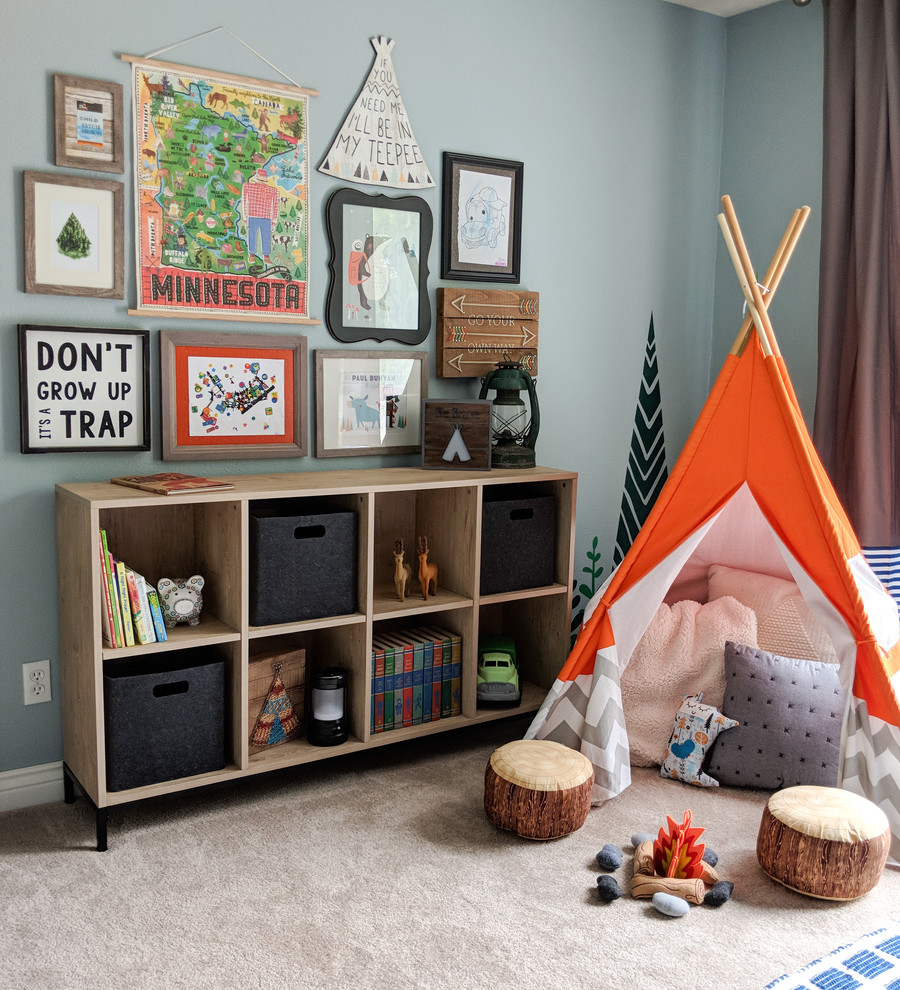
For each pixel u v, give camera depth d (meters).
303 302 2.62
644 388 3.44
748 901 1.97
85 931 1.81
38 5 2.16
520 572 2.77
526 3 2.94
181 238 2.41
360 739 2.52
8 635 2.30
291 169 2.55
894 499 2.94
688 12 3.33
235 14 2.42
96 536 2.03
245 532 2.22
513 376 2.83
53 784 2.39
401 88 2.72
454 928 1.84
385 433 2.82
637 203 3.31
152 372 2.42
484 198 2.92
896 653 2.37
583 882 2.02
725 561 2.96
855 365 2.98
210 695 2.24
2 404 2.22
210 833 2.20
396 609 2.52
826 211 3.00
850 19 2.93
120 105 2.27
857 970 1.73
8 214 2.18
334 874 2.03
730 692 2.52
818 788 2.13
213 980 1.67
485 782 2.26
